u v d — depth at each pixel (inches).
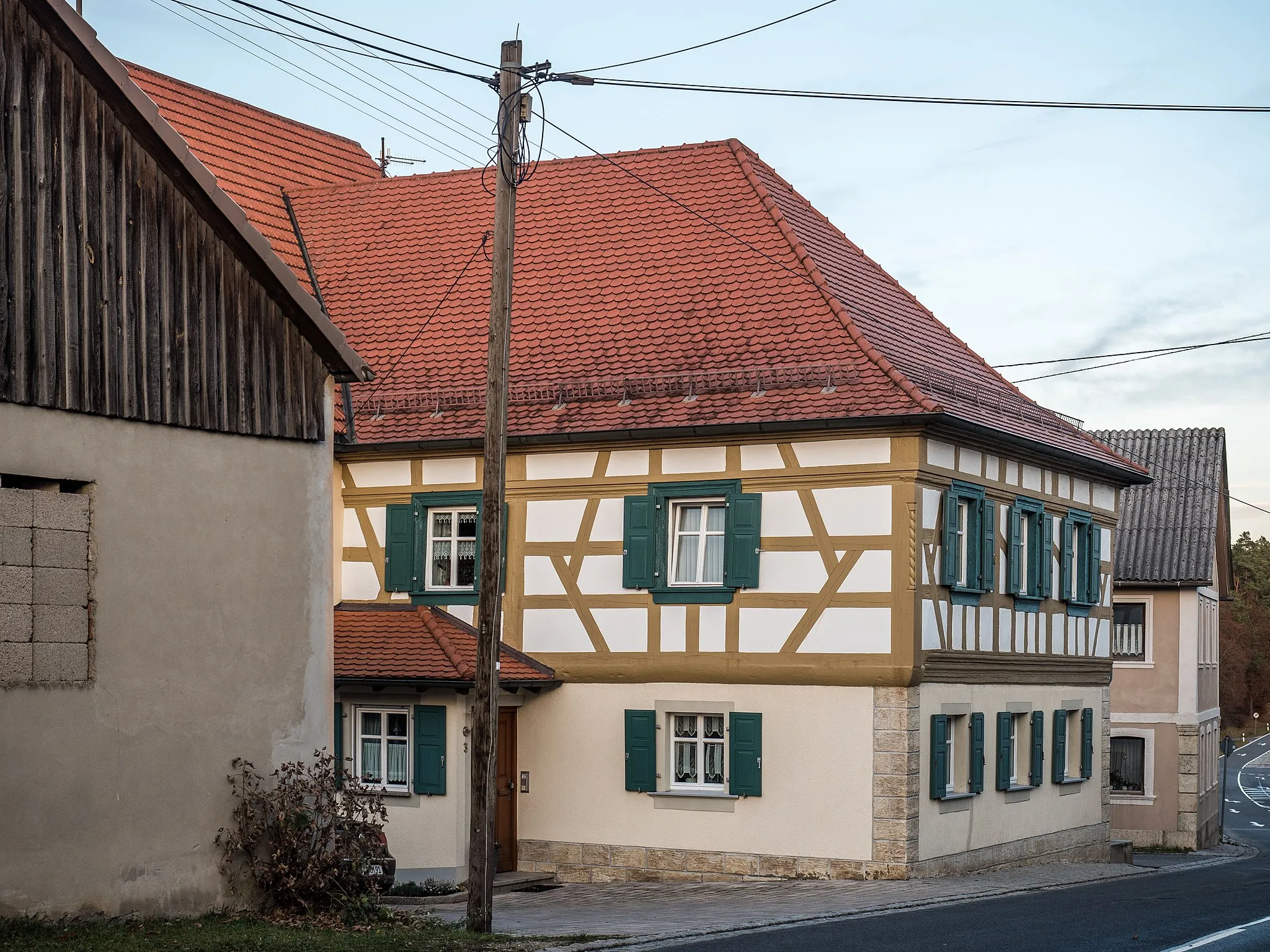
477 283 1061.1
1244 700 5182.1
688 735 923.4
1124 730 1610.5
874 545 864.3
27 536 558.9
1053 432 1058.1
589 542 936.9
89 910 568.1
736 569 897.5
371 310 1072.2
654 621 917.8
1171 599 1610.5
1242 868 1198.9
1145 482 1178.0
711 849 900.0
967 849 940.0
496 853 928.3
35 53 565.3
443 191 1143.0
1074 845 1112.8
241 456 632.4
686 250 1013.2
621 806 924.6
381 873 717.9
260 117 1203.9
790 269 965.2
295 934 567.2
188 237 615.2
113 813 578.2
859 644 864.3
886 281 1066.7
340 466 1007.6
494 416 639.1
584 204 1079.6
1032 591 1031.0
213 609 618.5
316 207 1164.5
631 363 951.0
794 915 690.8
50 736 558.9
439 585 981.8
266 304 644.1
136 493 592.4
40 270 561.6
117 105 589.3
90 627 576.4
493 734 631.2
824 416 866.1
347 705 916.6
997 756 982.4
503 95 651.5
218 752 617.9
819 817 874.1
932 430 874.8
